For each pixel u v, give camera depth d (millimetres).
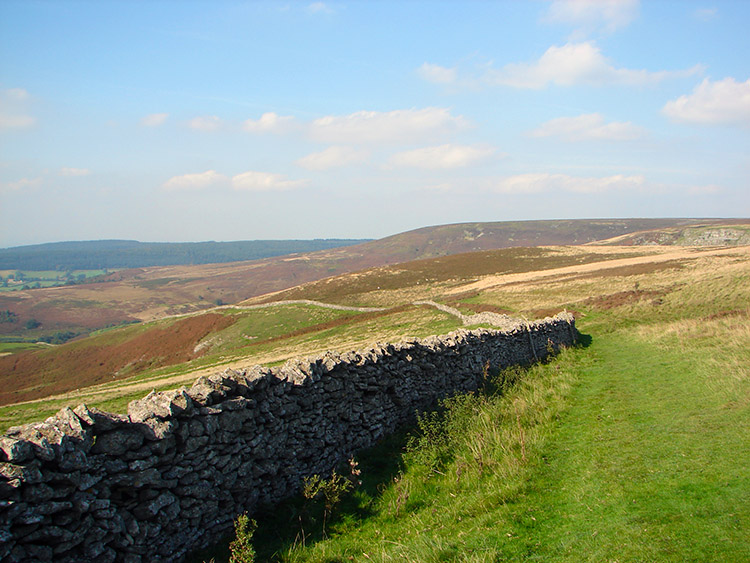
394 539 6418
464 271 107375
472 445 9242
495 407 11766
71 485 4734
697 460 7199
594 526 5812
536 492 7027
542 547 5531
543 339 20984
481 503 6902
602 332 26375
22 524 4328
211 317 91938
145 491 5484
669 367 14336
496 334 16938
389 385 10609
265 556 6012
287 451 7723
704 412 9461
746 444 7473
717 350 14914
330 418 8844
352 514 7156
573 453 8375
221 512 6406
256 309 89062
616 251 110562
